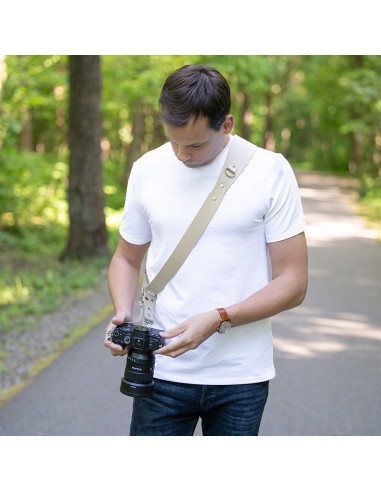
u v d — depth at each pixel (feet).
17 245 45.06
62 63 49.44
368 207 77.71
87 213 40.60
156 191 8.41
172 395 8.55
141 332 8.19
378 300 30.81
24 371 19.65
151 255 8.59
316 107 139.33
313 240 50.88
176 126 7.52
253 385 8.54
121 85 56.65
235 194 8.18
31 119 72.38
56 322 25.80
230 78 74.64
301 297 8.33
